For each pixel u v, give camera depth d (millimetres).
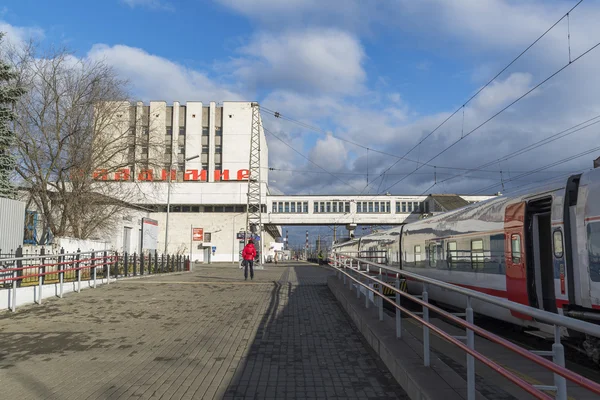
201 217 72875
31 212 24391
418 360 5652
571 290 7285
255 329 9211
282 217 71000
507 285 9289
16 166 21938
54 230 25047
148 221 33188
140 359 6922
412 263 16359
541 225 8742
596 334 2334
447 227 13016
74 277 16062
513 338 9250
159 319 10227
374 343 7395
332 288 14914
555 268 7734
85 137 25984
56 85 25281
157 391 5434
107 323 9750
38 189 24500
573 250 7328
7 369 6348
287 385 5707
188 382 5801
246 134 74938
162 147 29844
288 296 14180
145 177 30016
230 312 11188
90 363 6684
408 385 5098
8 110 20844
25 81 24219
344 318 10438
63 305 11992
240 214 72625
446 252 12969
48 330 9016
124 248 32594
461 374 5754
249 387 5621
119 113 27906
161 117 73062
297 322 9961
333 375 6125
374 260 22781
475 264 10953
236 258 72000
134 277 20156
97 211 26719
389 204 71250
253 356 7148
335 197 71250
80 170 25547
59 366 6516
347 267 13469
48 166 25094
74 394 5293
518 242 8922
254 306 12133
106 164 27812
